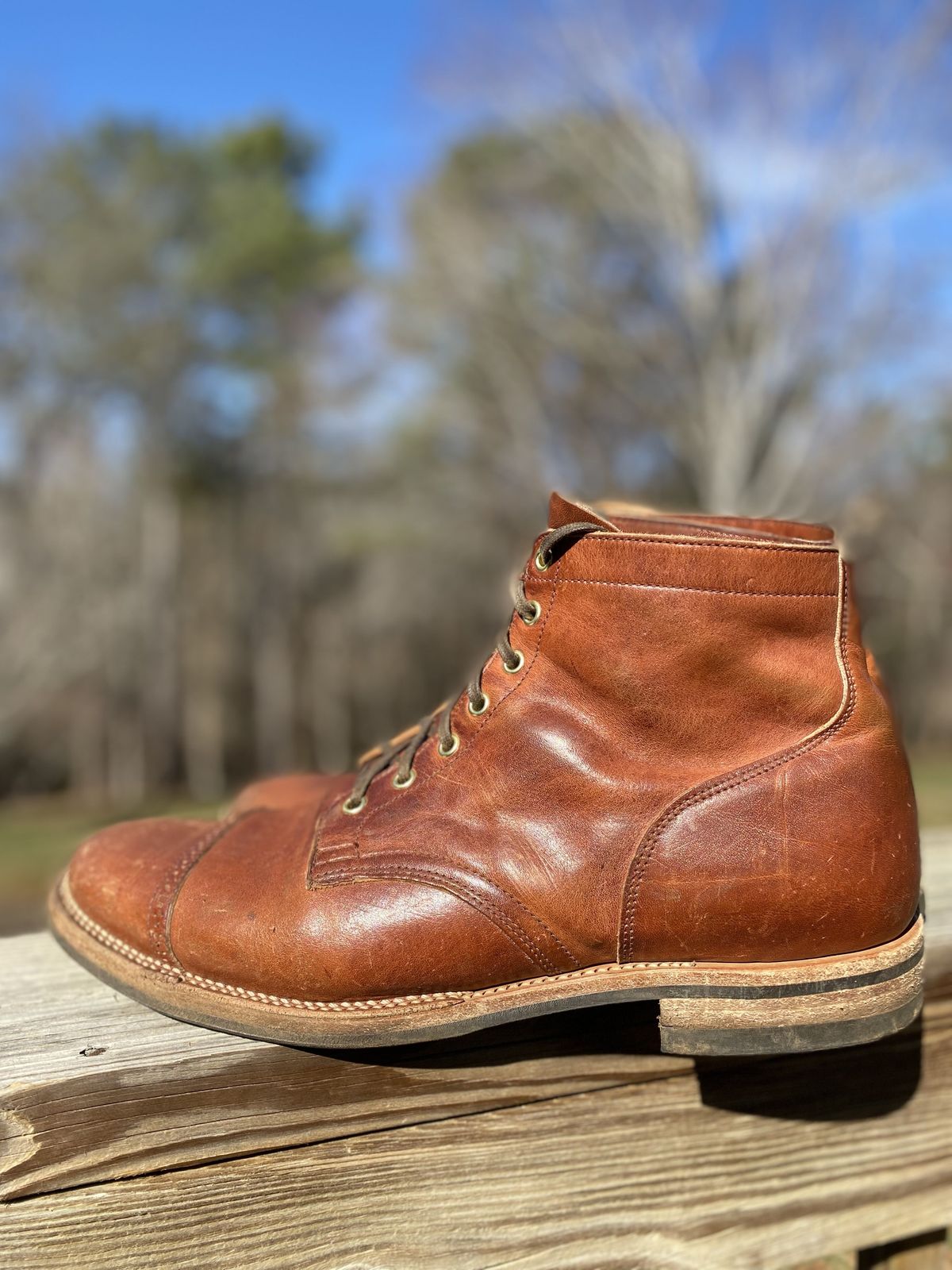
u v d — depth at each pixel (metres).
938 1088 0.45
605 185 5.61
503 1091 0.39
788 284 5.26
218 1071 0.37
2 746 7.39
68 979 0.42
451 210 6.07
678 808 0.37
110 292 7.30
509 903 0.37
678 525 0.39
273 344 7.91
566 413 6.48
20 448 7.34
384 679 9.45
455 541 7.23
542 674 0.38
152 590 8.03
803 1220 0.43
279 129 8.20
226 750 9.04
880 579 7.05
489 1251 0.39
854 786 0.37
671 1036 0.36
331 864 0.38
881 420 5.43
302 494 8.59
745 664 0.37
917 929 0.39
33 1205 0.35
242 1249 0.36
